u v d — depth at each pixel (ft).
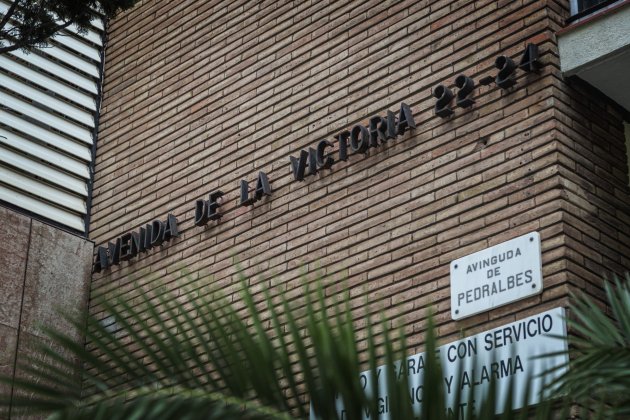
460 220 24.94
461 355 7.93
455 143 25.90
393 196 26.94
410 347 24.63
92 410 7.06
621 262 23.90
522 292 22.75
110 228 36.35
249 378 7.65
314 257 28.37
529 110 24.57
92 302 29.25
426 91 27.30
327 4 31.68
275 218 30.17
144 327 8.04
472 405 7.57
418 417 7.54
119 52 39.58
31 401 7.28
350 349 7.59
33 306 34.01
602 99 25.61
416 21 28.53
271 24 33.45
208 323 8.09
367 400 7.47
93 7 34.35
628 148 25.81
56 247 35.35
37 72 37.86
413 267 25.54
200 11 36.65
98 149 38.52
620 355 10.32
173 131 35.47
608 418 10.06
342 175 28.66
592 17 24.49
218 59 34.96
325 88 30.45
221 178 32.71
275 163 30.99
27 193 36.27
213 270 31.45
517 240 23.39
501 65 25.25
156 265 33.60
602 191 24.34
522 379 21.58
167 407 7.18
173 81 36.42
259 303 29.37
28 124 37.01
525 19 25.64
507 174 24.39
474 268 24.00
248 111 32.81
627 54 23.82
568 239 22.75
